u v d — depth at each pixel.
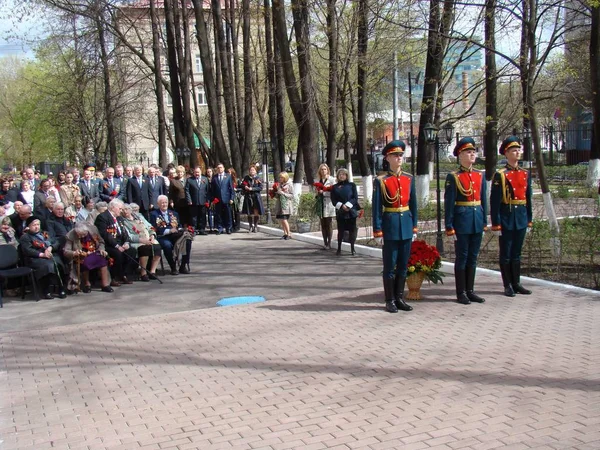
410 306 8.91
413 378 6.16
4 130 59.62
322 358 6.94
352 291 10.44
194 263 14.13
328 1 19.66
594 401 5.38
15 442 5.12
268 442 4.87
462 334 7.59
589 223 11.59
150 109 46.16
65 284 11.33
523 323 7.94
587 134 36.78
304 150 21.59
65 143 42.78
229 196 19.53
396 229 8.71
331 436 4.93
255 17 29.61
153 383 6.40
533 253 12.36
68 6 27.30
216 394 6.00
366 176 23.00
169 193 18.98
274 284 11.41
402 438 4.82
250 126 26.38
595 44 12.43
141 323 8.91
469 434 4.84
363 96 22.30
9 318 9.54
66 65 35.59
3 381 6.68
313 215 18.55
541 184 12.21
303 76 21.20
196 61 52.44
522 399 5.50
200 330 8.38
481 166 38.25
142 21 36.09
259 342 7.68
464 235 9.01
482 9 13.77
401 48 16.41
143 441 5.02
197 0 24.47
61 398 6.11
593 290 9.44
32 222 10.91
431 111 17.92
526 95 12.48
